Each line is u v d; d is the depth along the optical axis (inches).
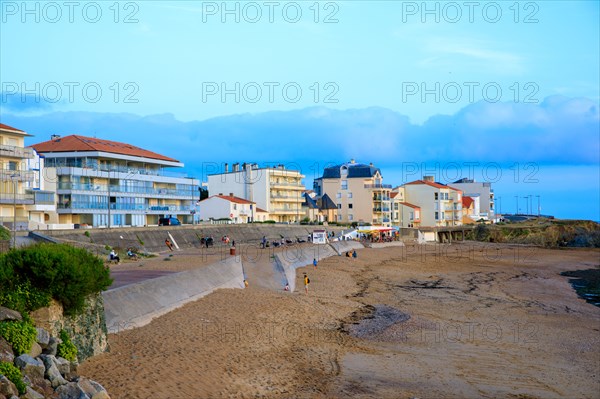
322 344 1296.8
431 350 1326.3
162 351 1039.0
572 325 1732.3
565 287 2775.6
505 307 2025.1
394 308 1897.1
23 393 656.4
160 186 4183.1
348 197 6097.4
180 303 1492.4
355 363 1158.3
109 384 818.8
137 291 1348.4
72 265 865.5
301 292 2079.2
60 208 3348.9
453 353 1305.4
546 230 6186.0
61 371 750.5
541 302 2193.7
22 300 806.5
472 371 1161.4
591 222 6432.1
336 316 1668.3
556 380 1135.6
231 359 1065.5
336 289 2246.6
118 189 3737.7
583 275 3371.1
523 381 1114.1
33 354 739.4
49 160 3649.1
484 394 1020.5
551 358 1312.7
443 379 1092.5
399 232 5383.9
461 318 1769.2
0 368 660.1
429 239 5797.2
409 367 1160.8
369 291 2274.9
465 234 6432.1
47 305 827.4
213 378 936.9
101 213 3575.3
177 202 4355.3
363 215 6043.3
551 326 1700.3
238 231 4040.4
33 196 2896.2
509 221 7795.3
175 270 1991.9
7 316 759.1
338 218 6127.0
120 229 3002.0
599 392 1073.5
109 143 4045.3
